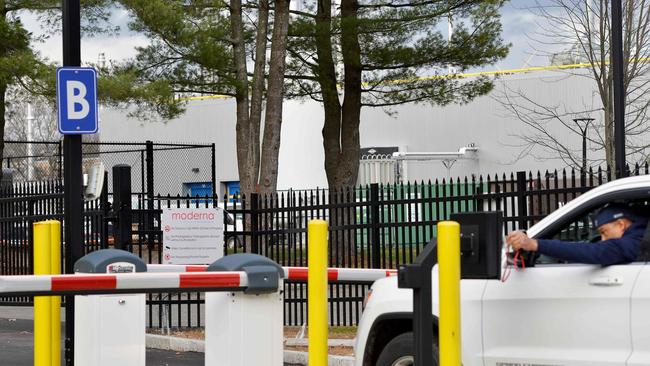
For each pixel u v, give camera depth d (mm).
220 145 61062
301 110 61281
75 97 13070
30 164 54156
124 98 30375
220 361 9898
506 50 33562
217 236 17875
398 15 32812
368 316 9969
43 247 11258
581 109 50844
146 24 30500
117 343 11578
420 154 55250
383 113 59094
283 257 19141
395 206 17625
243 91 31984
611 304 8352
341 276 10922
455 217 8336
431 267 8141
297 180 61500
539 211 15648
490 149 55375
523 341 8805
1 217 23219
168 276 9477
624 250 8391
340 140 38094
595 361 8359
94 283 9359
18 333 19750
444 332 7738
